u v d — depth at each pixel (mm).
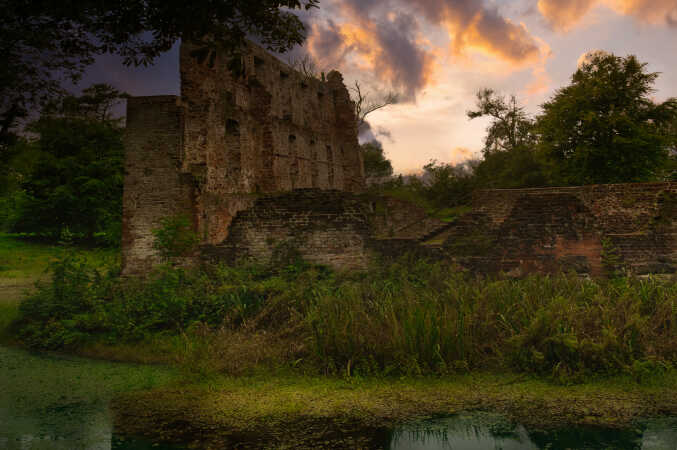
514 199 19984
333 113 33781
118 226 24578
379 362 7371
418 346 7324
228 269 12289
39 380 7754
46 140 34875
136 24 5969
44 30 6613
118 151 36812
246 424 5816
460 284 9617
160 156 15438
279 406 6309
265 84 26250
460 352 7270
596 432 5355
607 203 18109
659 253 11797
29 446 5402
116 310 10289
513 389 6605
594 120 28562
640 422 5562
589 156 29047
